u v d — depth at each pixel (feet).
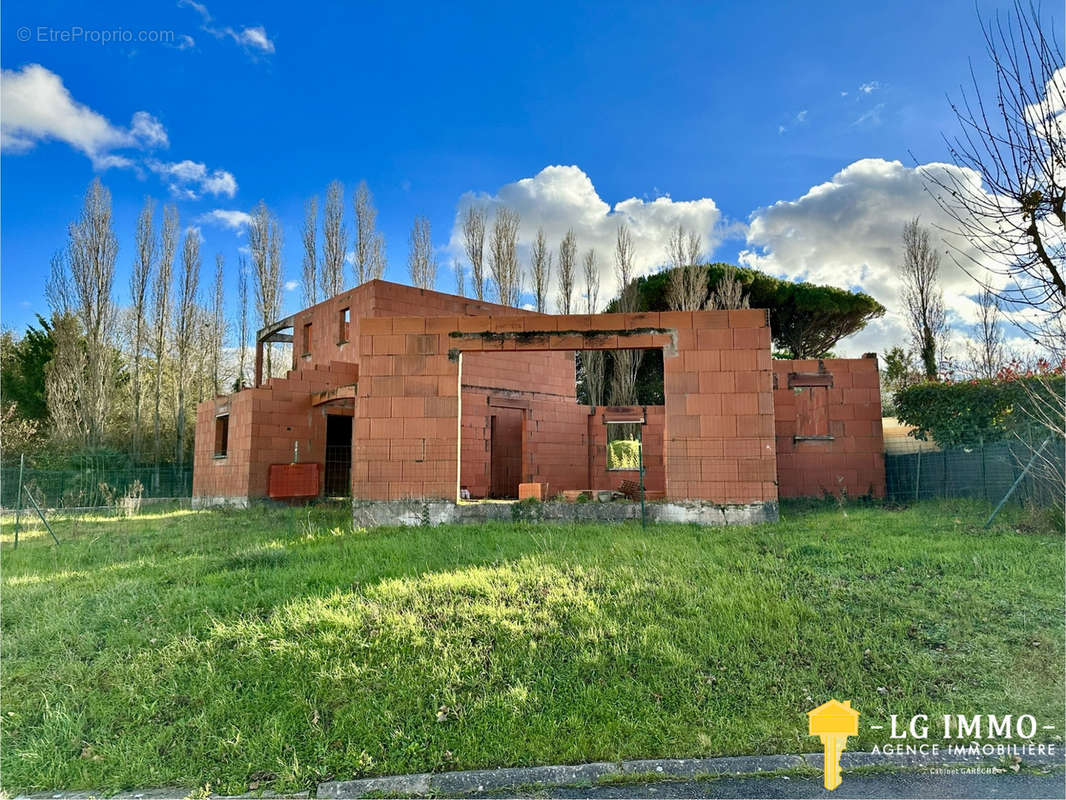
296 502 58.03
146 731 15.03
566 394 63.62
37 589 25.08
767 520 34.76
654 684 15.90
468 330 38.27
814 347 96.84
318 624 18.86
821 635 17.88
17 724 15.52
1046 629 17.71
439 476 37.50
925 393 41.01
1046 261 13.43
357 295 62.03
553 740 14.07
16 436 84.99
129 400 99.66
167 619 20.48
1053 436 28.17
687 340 36.65
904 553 24.98
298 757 13.94
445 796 12.69
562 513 36.50
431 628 18.62
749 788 12.54
